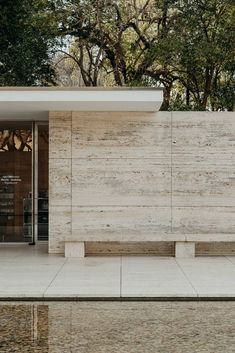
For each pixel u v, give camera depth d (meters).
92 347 6.86
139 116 15.80
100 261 14.36
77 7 26.72
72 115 15.80
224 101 27.33
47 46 27.23
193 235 15.02
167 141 15.80
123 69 28.69
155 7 27.20
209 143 15.80
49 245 15.70
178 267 13.35
